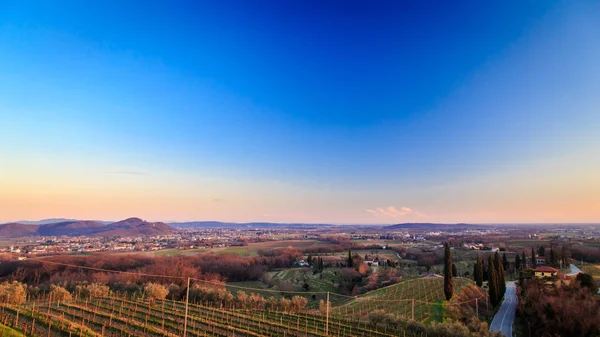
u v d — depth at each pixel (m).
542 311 77.88
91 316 67.50
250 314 85.38
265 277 154.75
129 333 56.78
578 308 72.06
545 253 199.50
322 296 136.00
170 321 68.06
